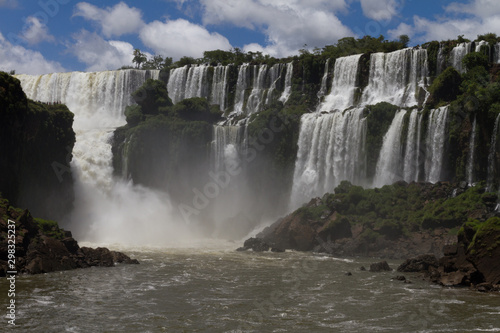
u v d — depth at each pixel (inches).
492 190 2174.0
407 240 2027.6
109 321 1051.9
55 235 1707.7
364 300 1249.4
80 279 1432.1
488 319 1084.5
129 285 1378.0
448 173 2369.6
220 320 1073.5
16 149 2127.2
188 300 1233.4
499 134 2169.0
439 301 1237.1
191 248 2166.6
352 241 2075.5
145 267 1656.0
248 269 1659.7
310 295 1299.2
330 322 1066.1
